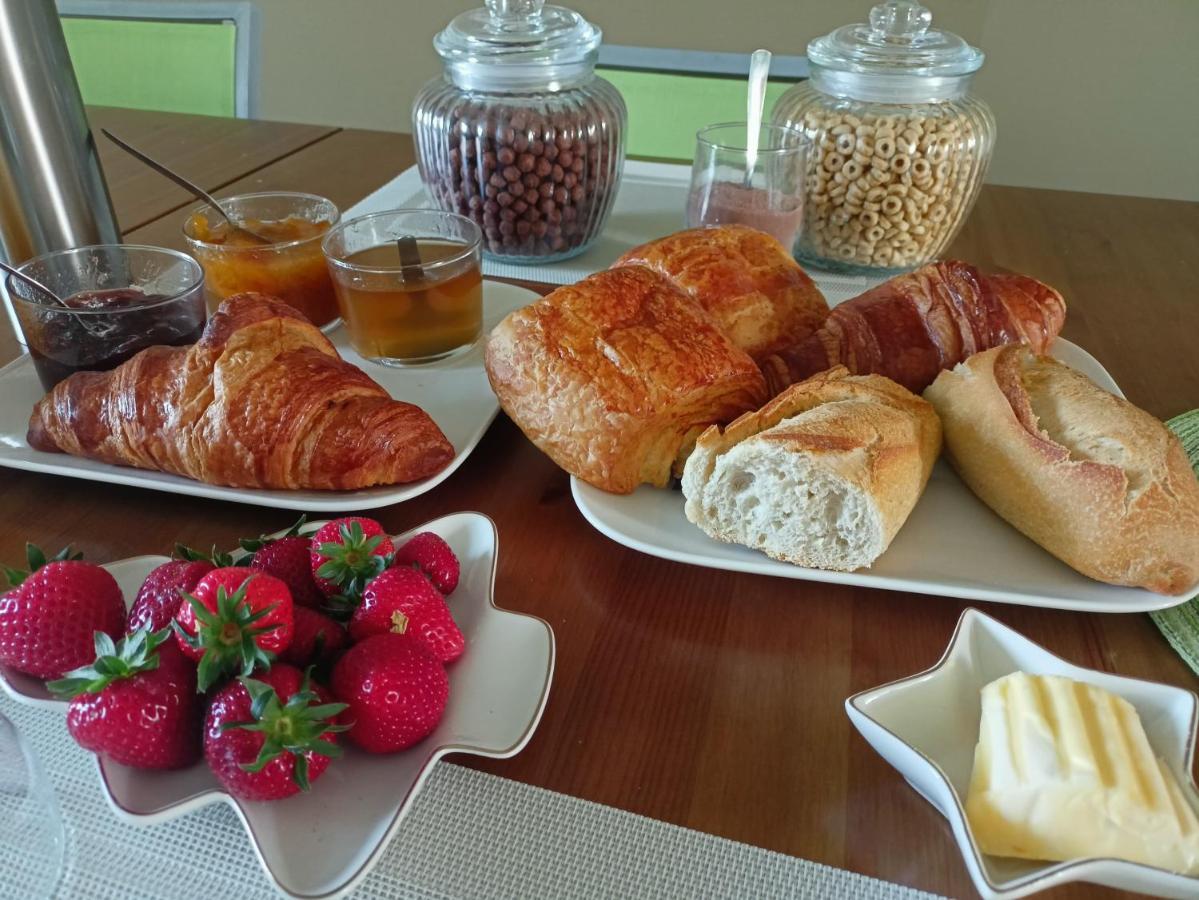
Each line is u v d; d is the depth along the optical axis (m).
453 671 0.59
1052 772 0.48
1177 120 2.20
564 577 0.71
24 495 0.79
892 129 1.09
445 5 2.51
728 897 0.49
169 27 1.88
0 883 0.48
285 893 0.45
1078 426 0.71
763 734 0.58
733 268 0.91
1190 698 0.52
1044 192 1.44
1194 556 0.64
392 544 0.63
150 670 0.50
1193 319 1.06
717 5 2.29
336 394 0.75
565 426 0.75
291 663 0.54
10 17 0.84
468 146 1.10
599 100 1.15
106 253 0.89
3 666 0.56
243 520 0.76
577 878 0.50
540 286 1.14
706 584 0.71
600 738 0.58
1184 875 0.44
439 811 0.53
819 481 0.66
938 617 0.68
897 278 0.94
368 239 1.02
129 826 0.52
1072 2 2.11
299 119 2.85
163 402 0.75
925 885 0.50
